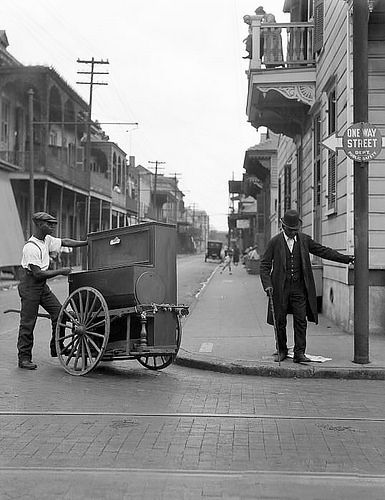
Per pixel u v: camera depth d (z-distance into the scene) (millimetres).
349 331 12258
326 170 14453
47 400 7668
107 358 9273
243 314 16359
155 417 6949
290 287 9805
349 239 12023
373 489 4938
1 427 6504
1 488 4898
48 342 12281
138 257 9227
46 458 5574
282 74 15617
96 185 50125
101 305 8992
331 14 13828
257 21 15477
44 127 37812
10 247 33594
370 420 6957
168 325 9258
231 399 7914
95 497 4742
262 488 4930
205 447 5922
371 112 12078
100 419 6840
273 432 6457
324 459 5641
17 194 38594
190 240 133625
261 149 33062
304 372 9352
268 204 35750
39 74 36469
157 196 104500
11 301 21859
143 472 5234
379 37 12055
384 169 11984
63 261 41188
